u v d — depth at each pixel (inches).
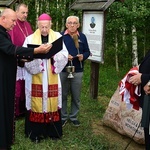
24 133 194.4
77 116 227.9
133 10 335.3
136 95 139.3
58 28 489.1
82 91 301.0
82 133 199.2
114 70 431.2
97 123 220.1
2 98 158.9
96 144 183.8
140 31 394.6
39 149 174.7
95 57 248.8
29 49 156.2
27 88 182.5
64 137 193.0
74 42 200.1
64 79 201.3
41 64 175.6
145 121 128.9
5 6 283.7
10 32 217.8
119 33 438.0
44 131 186.4
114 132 205.3
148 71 131.7
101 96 291.1
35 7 482.6
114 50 452.8
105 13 234.7
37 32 178.9
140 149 181.6
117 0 244.4
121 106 199.6
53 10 457.4
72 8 270.2
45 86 178.5
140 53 436.1
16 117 225.6
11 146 173.9
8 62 160.2
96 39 245.3
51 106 181.9
